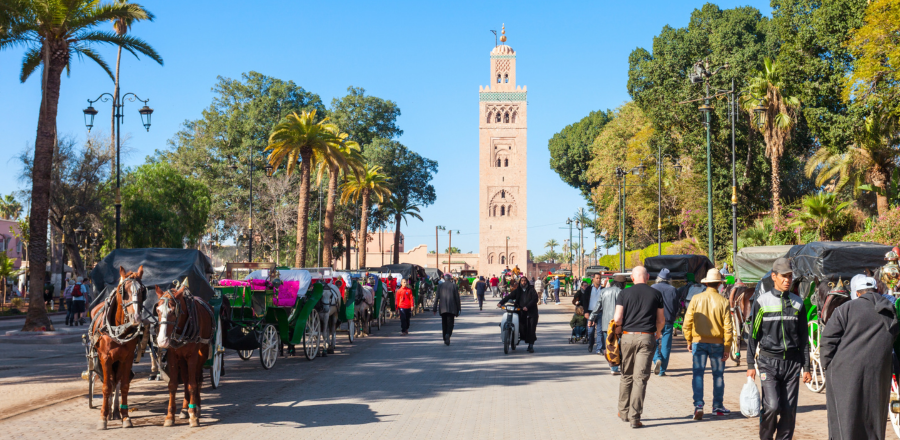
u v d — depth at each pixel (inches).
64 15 900.0
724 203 1914.4
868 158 1456.7
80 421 377.7
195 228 2041.1
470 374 560.7
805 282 574.6
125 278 369.7
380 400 438.3
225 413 397.1
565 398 445.7
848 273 550.0
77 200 1520.7
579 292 831.1
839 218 1390.3
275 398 447.2
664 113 1974.7
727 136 1833.2
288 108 2999.5
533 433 340.8
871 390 248.5
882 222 1190.9
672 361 653.3
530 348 727.7
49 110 938.1
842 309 256.2
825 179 1579.7
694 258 871.1
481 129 4079.7
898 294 377.7
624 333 360.5
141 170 1984.5
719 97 1776.6
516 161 4057.6
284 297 639.1
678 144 2081.7
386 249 5383.9
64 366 634.2
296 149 1717.5
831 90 1498.5
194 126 3078.2
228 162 2979.8
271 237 2891.2
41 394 474.0
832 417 253.8
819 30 1453.0
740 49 1856.5
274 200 2738.7
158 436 339.0
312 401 435.2
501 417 382.0
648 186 2329.0
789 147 1737.2
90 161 1553.9
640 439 325.7
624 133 2593.5
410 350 754.2
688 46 1953.7
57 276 1720.0
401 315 960.9
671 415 385.4
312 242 2928.2
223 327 522.9
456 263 4899.1
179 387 499.8
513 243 4015.8
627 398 366.9
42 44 931.3
